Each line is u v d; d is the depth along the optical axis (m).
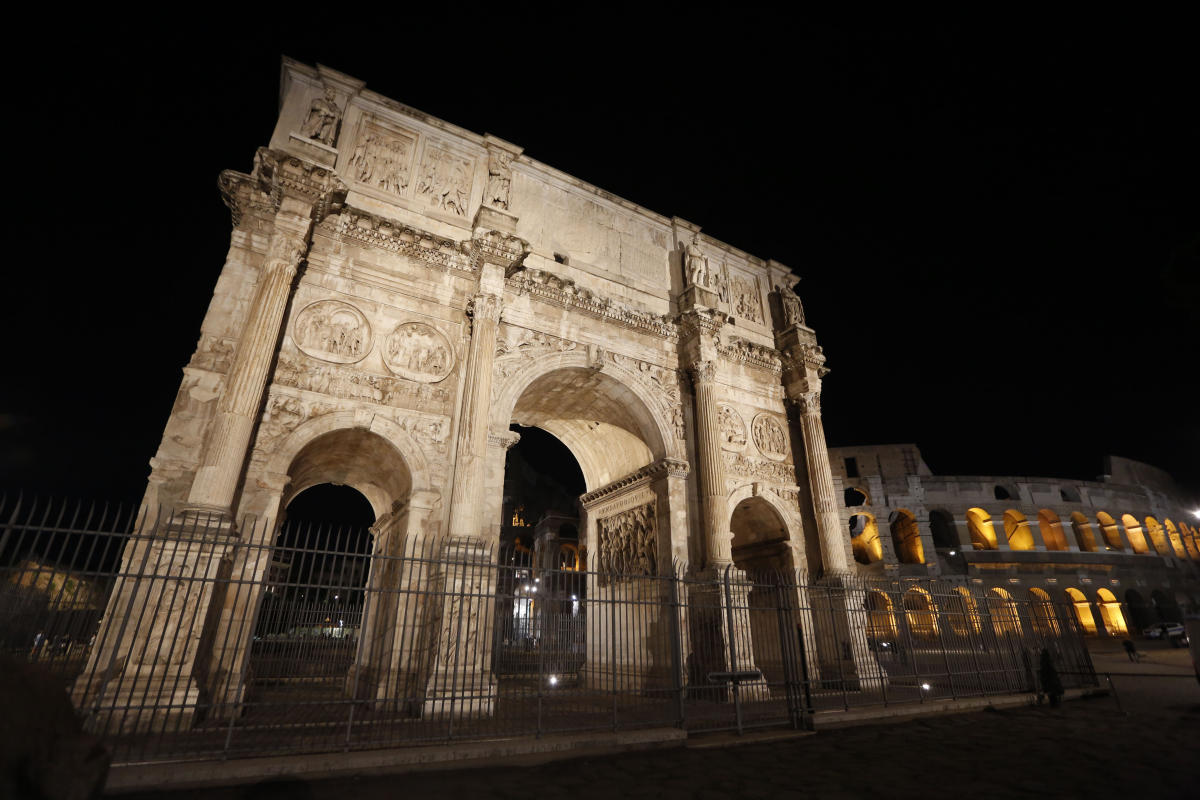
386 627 14.87
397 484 19.41
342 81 20.16
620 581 23.75
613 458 27.25
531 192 23.55
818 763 10.40
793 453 26.20
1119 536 56.34
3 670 5.27
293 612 14.73
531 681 19.89
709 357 23.83
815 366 27.12
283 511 18.84
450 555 15.70
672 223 27.19
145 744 8.54
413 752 9.44
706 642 19.61
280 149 16.84
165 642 12.34
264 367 15.28
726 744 11.59
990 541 53.19
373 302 18.41
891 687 18.53
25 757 4.80
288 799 7.79
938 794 8.57
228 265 16.80
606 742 10.84
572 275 23.12
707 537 21.33
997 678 18.38
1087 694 17.61
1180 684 20.97
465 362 18.86
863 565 53.62
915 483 54.16
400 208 20.11
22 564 8.28
